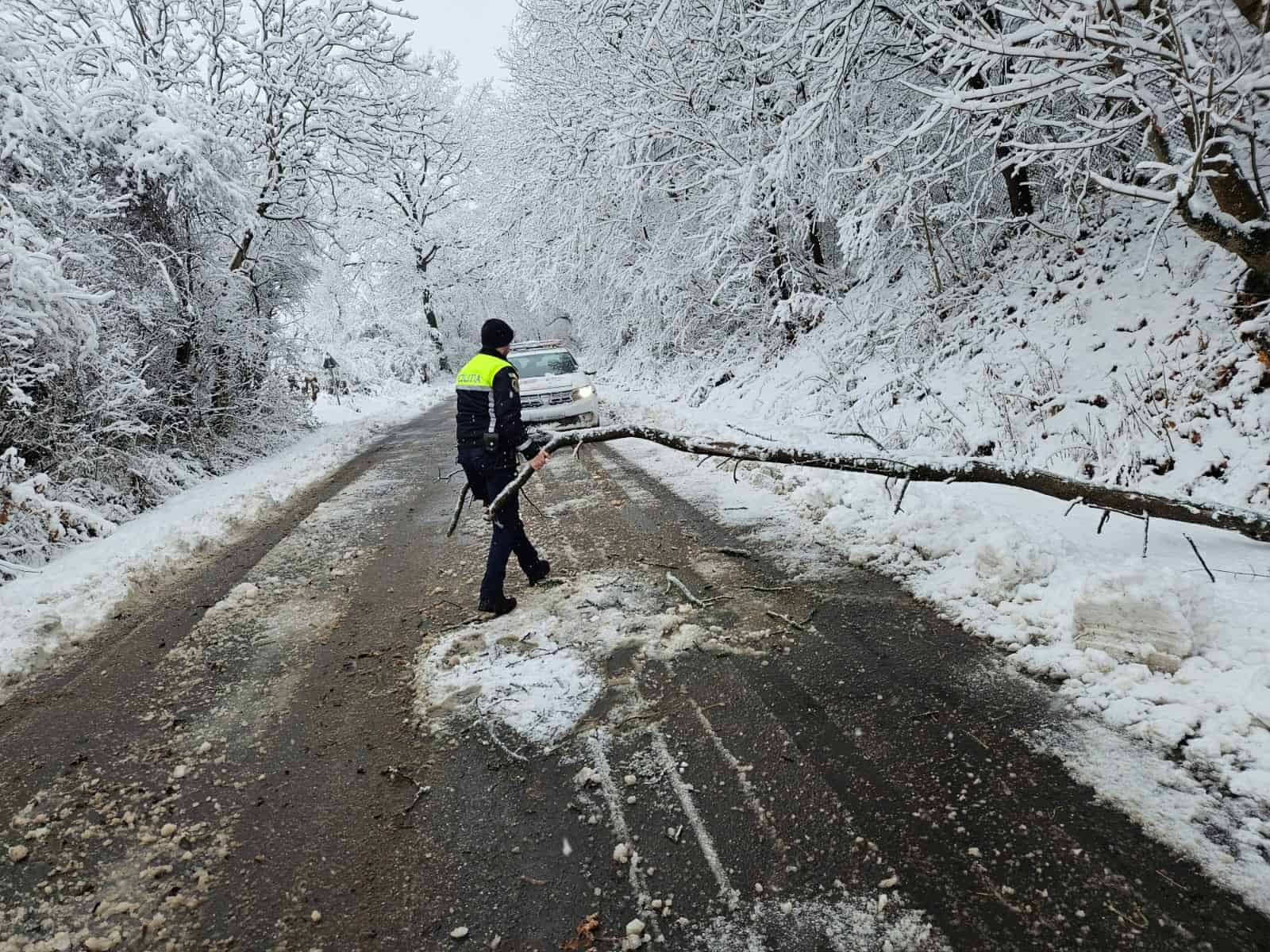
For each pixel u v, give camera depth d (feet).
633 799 8.20
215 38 42.04
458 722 10.14
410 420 58.08
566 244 52.85
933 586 13.03
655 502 21.54
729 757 8.82
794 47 25.22
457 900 6.98
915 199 26.50
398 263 115.75
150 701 11.64
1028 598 11.80
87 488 25.40
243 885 7.42
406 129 47.88
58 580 18.06
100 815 8.74
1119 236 24.85
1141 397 19.13
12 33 25.27
